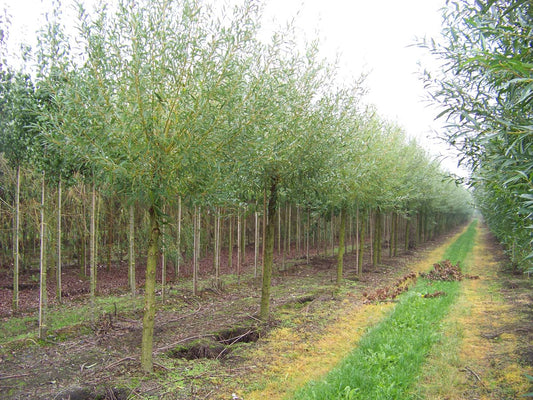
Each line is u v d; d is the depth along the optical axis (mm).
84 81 4352
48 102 6160
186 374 5289
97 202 11242
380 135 12789
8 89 7570
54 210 10633
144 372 5191
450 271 13828
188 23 4660
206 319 8062
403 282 12656
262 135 5703
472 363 5688
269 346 6578
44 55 4566
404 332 6703
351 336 7082
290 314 8656
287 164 7137
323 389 4465
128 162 4352
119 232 13773
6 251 12945
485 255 21438
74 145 4328
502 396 4633
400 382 4723
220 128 4805
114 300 9945
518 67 2396
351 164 9828
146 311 5254
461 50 4023
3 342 6484
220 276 13938
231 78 4891
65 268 15320
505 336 6719
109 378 5004
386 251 24453
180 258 12750
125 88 4516
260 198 8391
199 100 4691
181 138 4562
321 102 7945
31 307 9258
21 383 4852
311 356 6137
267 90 5750
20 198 10672
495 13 3436
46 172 6766
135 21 4383
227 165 5320
